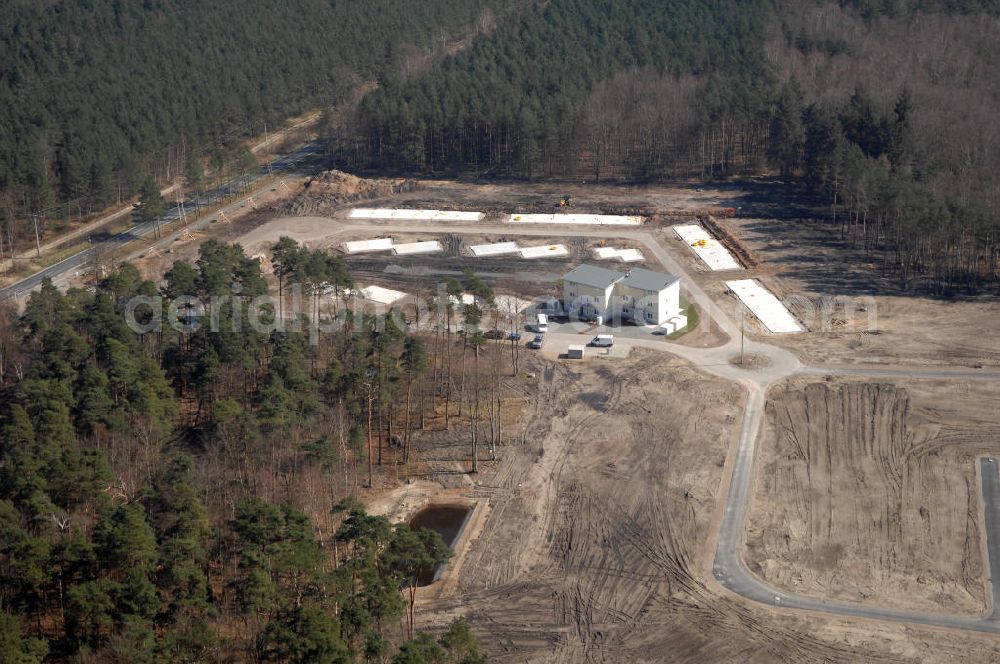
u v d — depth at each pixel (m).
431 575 92.94
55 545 77.88
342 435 106.38
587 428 118.31
